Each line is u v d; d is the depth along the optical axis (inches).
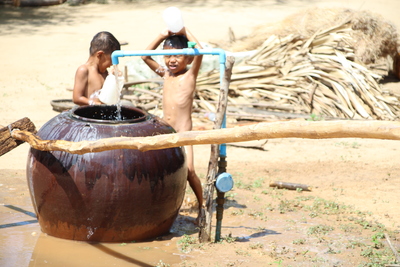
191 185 555.8
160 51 488.4
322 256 455.2
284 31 1467.8
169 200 476.4
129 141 386.0
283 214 572.1
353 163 783.1
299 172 740.0
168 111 559.2
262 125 331.9
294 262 439.8
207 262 437.4
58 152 449.4
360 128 285.3
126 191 446.9
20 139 477.7
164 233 504.4
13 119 983.0
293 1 2591.0
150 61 581.3
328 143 908.6
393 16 2206.0
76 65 1515.7
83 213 451.8
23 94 1189.7
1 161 756.0
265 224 540.4
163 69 580.1
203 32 1924.2
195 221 545.3
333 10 1502.2
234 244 479.8
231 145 882.8
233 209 585.9
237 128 346.0
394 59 1380.4
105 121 462.9
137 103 1102.4
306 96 1101.1
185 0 2628.0
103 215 452.1
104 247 464.8
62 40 1862.7
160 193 464.8
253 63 1230.9
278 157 820.0
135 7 2514.8
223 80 465.7
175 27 542.6
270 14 2309.3
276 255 453.1
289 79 1173.1
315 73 1176.8
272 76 1190.9
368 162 789.2
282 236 504.7
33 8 2529.5
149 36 1914.4
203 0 2623.0
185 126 556.7
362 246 479.8
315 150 863.1
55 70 1448.1
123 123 466.3
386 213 573.6
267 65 1214.9
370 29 1353.3
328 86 1149.7
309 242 489.1
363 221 545.3
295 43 1331.2
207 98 1126.4
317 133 305.3
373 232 518.3
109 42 567.8
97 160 442.6
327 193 647.1
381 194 639.8
